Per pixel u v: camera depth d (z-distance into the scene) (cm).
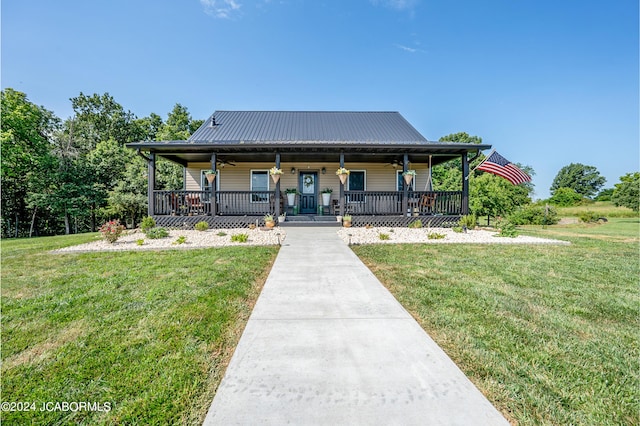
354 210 1226
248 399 167
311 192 1293
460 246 672
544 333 253
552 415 158
